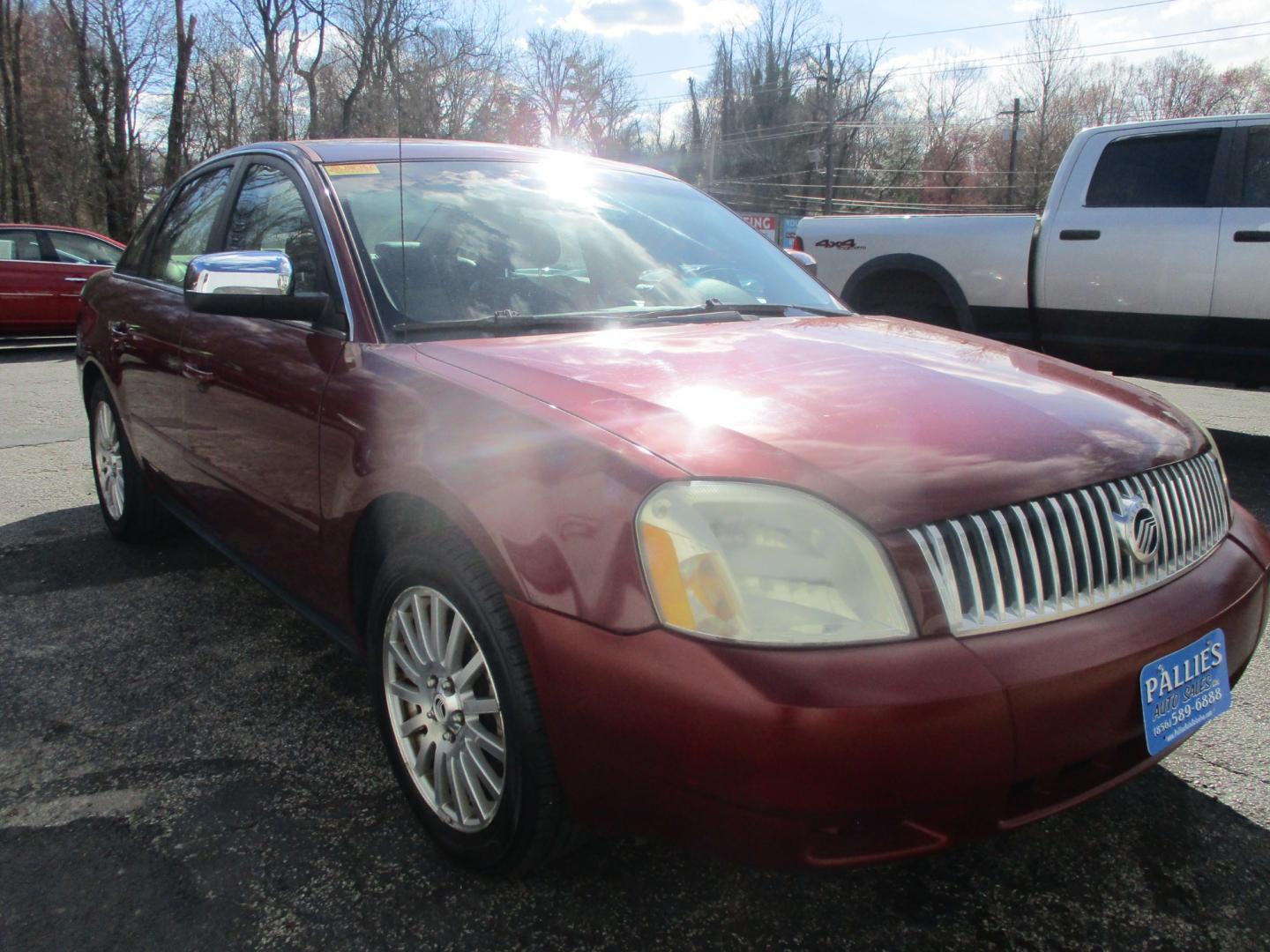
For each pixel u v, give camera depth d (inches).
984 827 68.4
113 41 1158.3
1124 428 87.4
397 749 93.9
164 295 149.7
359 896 85.6
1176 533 83.4
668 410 78.9
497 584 78.6
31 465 237.0
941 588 68.2
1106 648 71.8
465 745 85.4
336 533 99.4
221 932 81.2
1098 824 96.1
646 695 67.3
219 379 123.1
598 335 103.0
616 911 83.7
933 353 103.5
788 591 66.7
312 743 110.8
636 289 118.2
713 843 67.8
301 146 128.5
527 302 109.2
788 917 83.4
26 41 1187.9
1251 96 1817.2
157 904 84.4
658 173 150.6
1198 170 233.3
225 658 132.4
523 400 82.5
